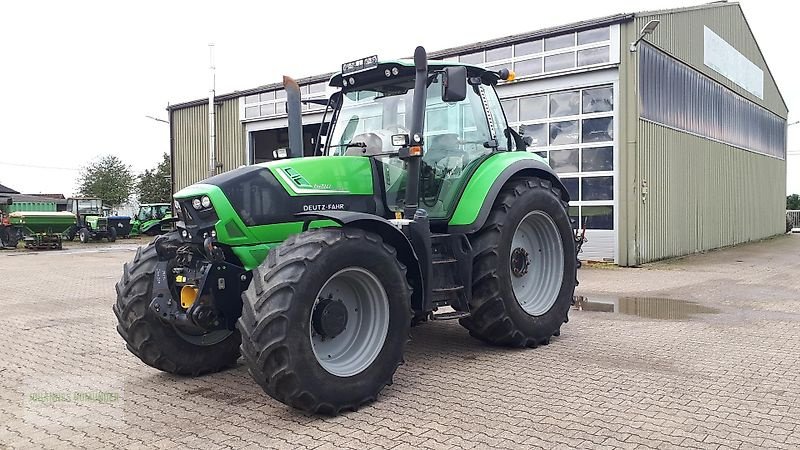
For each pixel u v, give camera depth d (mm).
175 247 4801
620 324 7008
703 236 17703
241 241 4516
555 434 3719
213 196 4430
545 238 6281
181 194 4633
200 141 23562
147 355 5070
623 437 3656
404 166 5332
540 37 14414
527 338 5820
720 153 19094
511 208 5719
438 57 16125
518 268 6008
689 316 7492
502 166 5805
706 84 17797
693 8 16531
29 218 25938
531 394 4480
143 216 35875
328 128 6062
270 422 4086
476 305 5605
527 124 14836
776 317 7352
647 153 14000
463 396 4480
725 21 19156
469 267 5422
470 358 5547
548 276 6266
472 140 5902
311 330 4168
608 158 13688
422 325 7012
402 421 4012
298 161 4891
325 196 4875
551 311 6062
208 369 5312
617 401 4285
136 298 4980
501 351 5789
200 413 4320
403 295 4555
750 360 5332
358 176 5129
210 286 4457
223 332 5363
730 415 3996
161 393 4816
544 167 6312
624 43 13281
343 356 4398
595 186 13875
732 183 20312
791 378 4789
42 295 10797
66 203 35844
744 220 21734
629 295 9328
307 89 19031
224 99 22328
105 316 8438
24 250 25516
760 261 14625
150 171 53906
